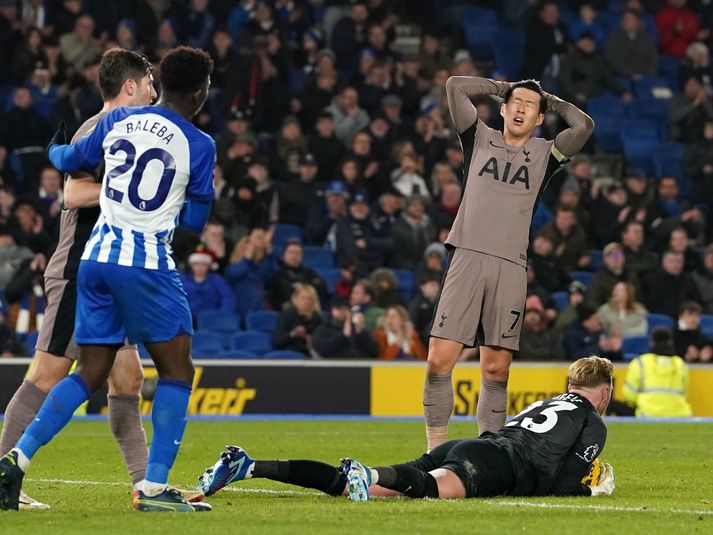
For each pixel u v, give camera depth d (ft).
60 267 81.87
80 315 75.20
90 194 79.30
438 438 100.58
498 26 307.17
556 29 291.38
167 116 75.25
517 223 99.50
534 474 82.69
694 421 201.98
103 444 143.13
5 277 215.51
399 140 258.57
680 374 205.77
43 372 82.12
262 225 231.71
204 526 67.51
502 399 101.40
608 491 88.33
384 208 238.07
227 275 220.23
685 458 131.75
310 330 210.59
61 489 91.50
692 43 313.53
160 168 74.13
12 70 264.31
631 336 223.51
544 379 210.59
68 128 245.24
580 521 71.61
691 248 243.40
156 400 74.59
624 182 266.36
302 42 283.79
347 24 281.33
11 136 245.24
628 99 294.05
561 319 218.38
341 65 280.31
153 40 263.70
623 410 214.48
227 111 258.98
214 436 159.33
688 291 236.22
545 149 100.78
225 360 204.03
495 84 102.63
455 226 100.58
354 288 213.46
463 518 71.56
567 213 240.32
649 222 252.01
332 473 81.30
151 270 73.72
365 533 65.46
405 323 212.43
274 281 221.87
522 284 99.81
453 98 101.50
